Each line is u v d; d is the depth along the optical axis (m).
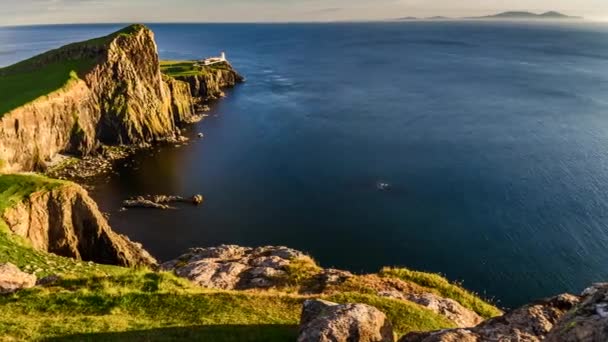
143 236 74.12
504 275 62.94
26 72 125.69
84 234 58.03
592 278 61.62
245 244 72.12
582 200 83.12
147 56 135.12
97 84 121.69
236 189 92.19
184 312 23.78
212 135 131.75
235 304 24.86
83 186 92.88
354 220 78.56
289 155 112.25
